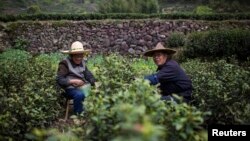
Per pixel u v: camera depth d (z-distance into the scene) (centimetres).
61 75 620
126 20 1972
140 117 219
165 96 491
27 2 4678
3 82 612
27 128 462
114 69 562
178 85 504
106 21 1966
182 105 327
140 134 194
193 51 1376
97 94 425
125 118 230
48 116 534
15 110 467
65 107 656
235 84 512
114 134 288
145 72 802
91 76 650
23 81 637
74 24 1962
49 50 1897
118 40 1917
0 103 462
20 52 1619
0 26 1945
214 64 766
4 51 1736
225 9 3616
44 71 726
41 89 568
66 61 634
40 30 1945
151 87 340
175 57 1426
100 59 1441
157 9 3359
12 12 4131
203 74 618
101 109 315
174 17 2077
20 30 1941
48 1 4953
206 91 514
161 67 525
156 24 1952
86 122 402
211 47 1333
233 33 1320
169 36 1823
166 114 320
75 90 597
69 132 393
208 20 2055
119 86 432
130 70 641
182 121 284
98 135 315
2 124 414
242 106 448
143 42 1906
